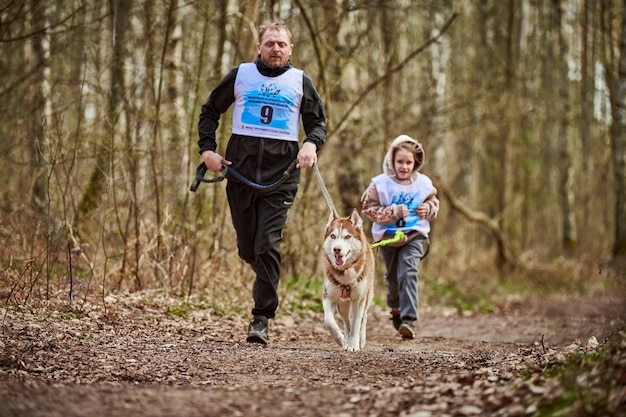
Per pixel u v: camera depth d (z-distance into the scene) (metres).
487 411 4.72
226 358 6.50
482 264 21.69
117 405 4.77
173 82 13.04
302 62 13.97
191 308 9.30
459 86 22.44
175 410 4.70
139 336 7.41
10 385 5.13
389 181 8.72
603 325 9.33
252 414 4.69
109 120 10.94
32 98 13.22
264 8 13.38
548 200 33.97
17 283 8.08
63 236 10.42
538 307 14.61
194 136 11.84
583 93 24.95
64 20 11.23
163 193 11.30
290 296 11.54
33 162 11.28
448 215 23.02
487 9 24.75
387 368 6.20
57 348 6.39
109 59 11.92
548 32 31.59
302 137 12.90
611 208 31.36
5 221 10.28
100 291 9.27
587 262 21.41
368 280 7.70
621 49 17.12
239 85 7.62
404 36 18.48
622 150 17.31
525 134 28.77
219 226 11.54
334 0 14.18
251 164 7.52
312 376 5.85
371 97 16.36
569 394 4.57
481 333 10.64
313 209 13.38
